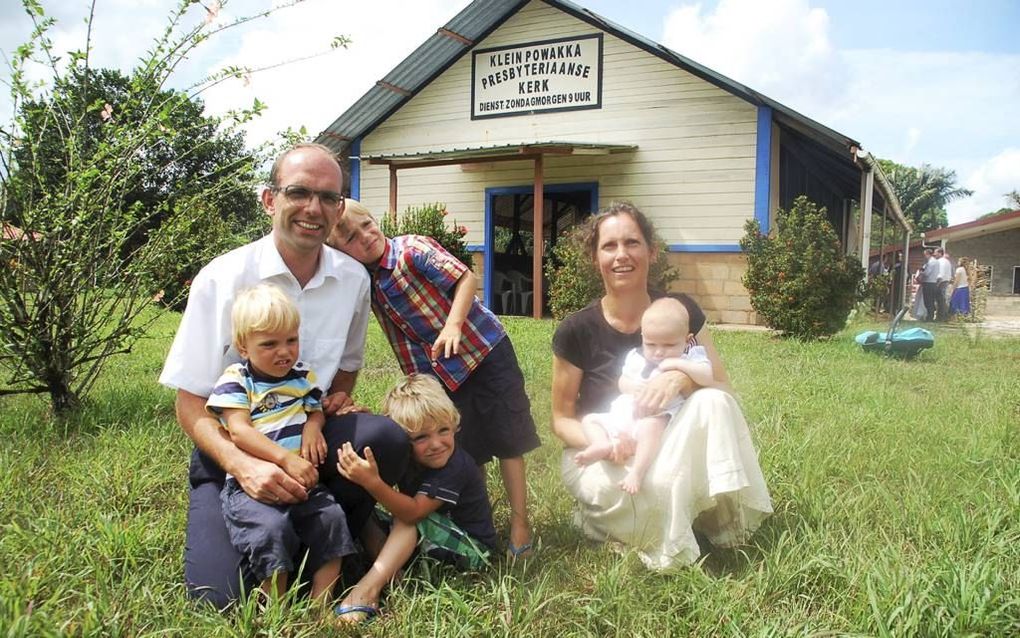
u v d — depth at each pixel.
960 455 4.48
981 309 24.91
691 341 3.37
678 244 14.91
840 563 2.86
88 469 3.94
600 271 3.46
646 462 2.96
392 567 2.73
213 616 2.45
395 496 2.72
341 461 2.71
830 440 4.79
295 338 2.77
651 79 15.00
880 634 2.36
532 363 7.71
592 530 3.27
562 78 15.80
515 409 3.41
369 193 17.98
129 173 5.18
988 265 33.38
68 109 5.19
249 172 5.47
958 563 2.79
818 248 11.80
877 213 26.64
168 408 5.50
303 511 2.65
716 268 14.65
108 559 2.85
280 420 2.76
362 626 2.51
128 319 5.45
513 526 3.23
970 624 2.43
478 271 17.03
